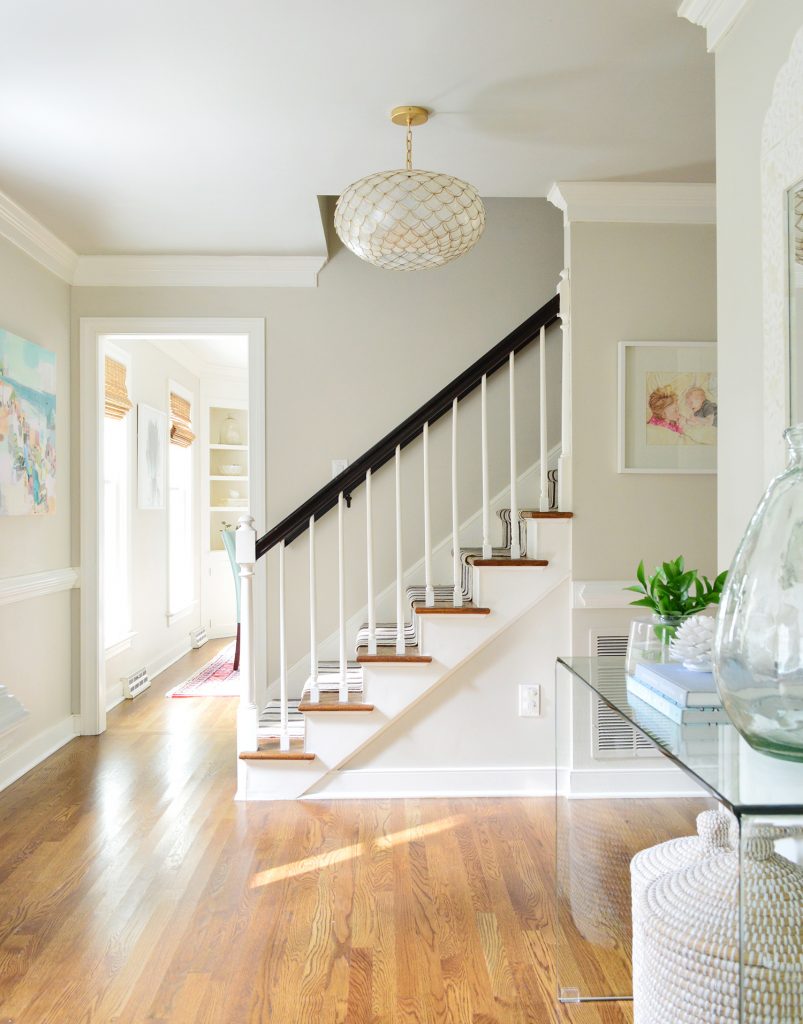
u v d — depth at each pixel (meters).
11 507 3.57
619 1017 1.88
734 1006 1.32
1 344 3.46
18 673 3.77
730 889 1.44
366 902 2.52
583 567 3.50
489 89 2.69
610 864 1.90
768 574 1.16
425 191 2.78
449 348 4.39
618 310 3.55
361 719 3.42
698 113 2.89
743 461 2.12
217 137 3.01
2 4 2.18
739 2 2.09
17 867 2.77
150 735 4.47
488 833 3.06
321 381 4.39
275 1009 1.98
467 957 2.21
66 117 2.83
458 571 3.45
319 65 2.52
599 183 3.50
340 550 3.50
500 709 3.47
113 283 4.39
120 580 5.70
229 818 3.22
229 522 8.41
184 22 2.28
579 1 2.22
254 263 4.35
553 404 4.35
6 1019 1.94
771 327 1.92
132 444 5.91
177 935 2.32
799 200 1.79
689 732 1.34
